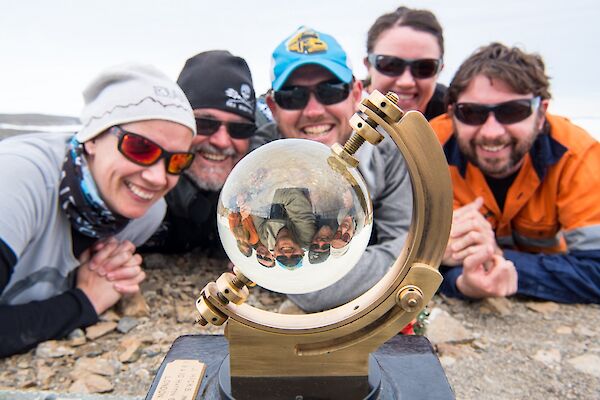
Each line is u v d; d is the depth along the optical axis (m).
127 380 0.53
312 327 0.32
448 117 0.88
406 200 0.71
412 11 0.92
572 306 0.72
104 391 0.51
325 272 0.29
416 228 0.30
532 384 0.53
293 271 0.29
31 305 0.59
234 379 0.33
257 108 0.95
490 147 0.76
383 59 0.91
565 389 0.52
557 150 0.77
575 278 0.71
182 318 0.67
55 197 0.60
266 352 0.32
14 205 0.55
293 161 0.28
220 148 0.77
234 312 0.32
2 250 0.53
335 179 0.28
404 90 0.91
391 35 0.91
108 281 0.64
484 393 0.51
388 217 0.71
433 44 0.90
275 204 0.28
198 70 0.77
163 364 0.36
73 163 0.60
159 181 0.61
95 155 0.60
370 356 0.35
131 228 0.74
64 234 0.62
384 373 0.34
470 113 0.76
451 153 0.85
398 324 0.32
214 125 0.76
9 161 0.57
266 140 0.84
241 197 0.28
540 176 0.77
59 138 0.66
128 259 0.66
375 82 0.95
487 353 0.59
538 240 0.83
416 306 0.31
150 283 0.78
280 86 0.75
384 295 0.31
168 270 0.85
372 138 0.29
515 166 0.77
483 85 0.75
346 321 0.31
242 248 0.29
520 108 0.74
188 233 0.89
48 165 0.60
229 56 0.80
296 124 0.77
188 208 0.83
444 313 0.66
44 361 0.56
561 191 0.77
